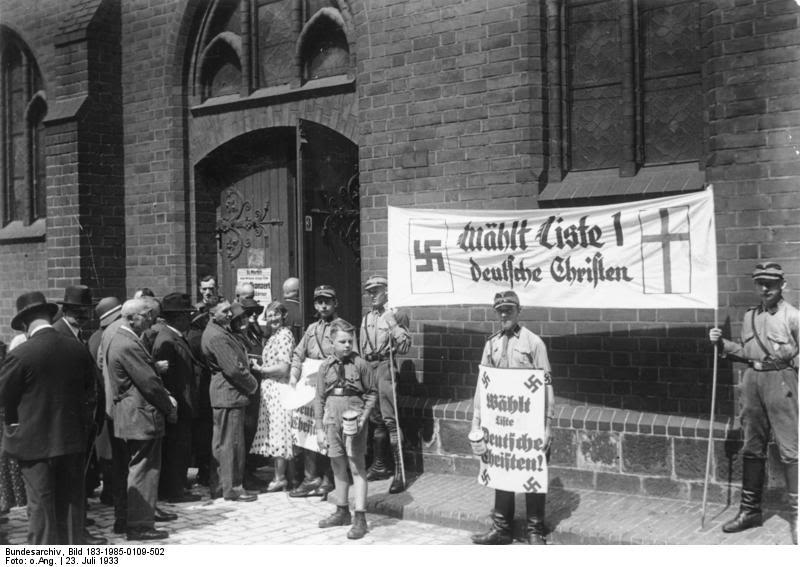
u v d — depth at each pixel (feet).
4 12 39.50
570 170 25.93
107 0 35.55
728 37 21.97
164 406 21.89
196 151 34.60
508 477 20.18
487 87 26.09
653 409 23.29
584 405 24.36
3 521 23.81
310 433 25.23
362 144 28.68
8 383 19.40
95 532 22.82
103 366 23.40
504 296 20.75
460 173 26.58
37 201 40.29
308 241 29.19
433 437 26.58
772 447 20.97
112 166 35.76
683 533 19.76
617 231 21.70
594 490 23.65
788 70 21.21
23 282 39.68
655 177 24.13
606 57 25.43
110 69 35.70
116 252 35.88
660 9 24.63
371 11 28.35
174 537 21.90
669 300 20.99
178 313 26.45
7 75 41.24
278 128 32.35
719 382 22.20
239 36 33.76
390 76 27.96
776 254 21.34
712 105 22.31
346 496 22.68
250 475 27.37
